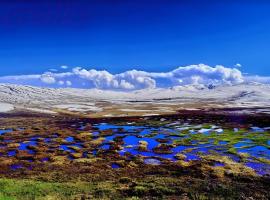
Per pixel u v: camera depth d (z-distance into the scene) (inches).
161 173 2188.7
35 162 2664.9
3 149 3289.9
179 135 4037.9
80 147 3395.7
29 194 1449.3
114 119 6333.7
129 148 3265.3
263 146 3189.0
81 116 7632.9
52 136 4185.5
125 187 1637.6
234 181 1932.8
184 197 1477.6
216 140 3597.4
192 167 2332.7
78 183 1765.5
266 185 1819.6
